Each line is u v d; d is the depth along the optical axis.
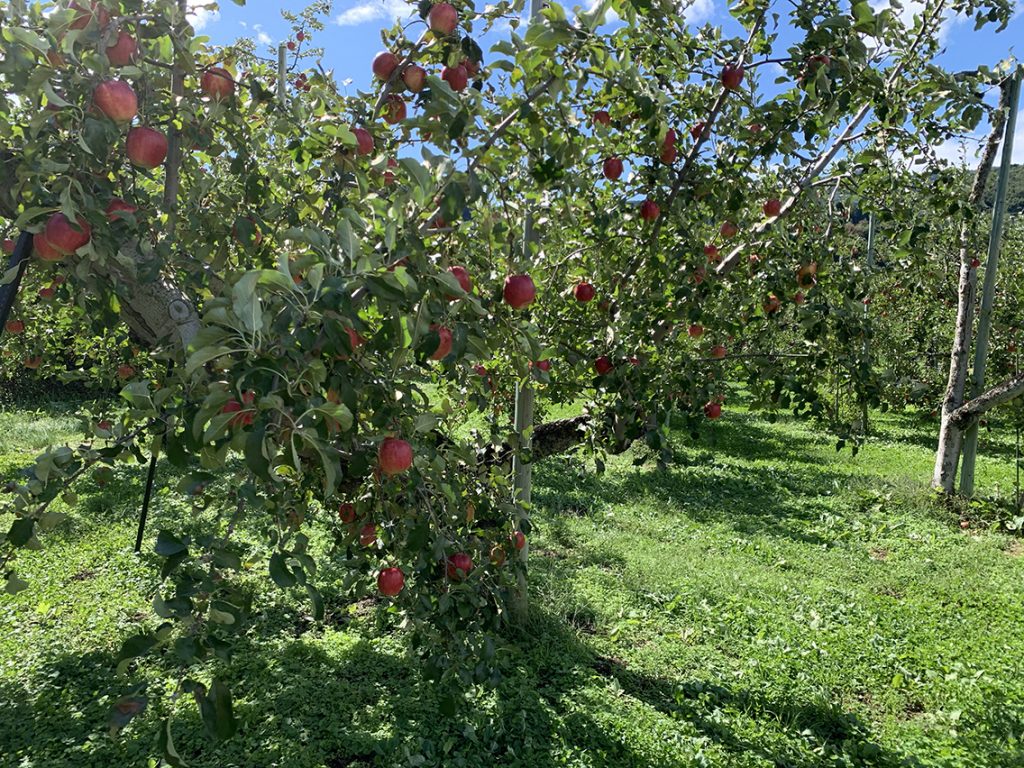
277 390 1.48
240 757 3.54
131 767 3.43
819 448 12.48
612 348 3.46
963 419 8.73
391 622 4.96
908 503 8.75
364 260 1.57
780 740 3.89
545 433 4.75
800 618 5.48
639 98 2.47
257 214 2.54
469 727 3.83
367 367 2.04
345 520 2.72
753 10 3.15
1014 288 10.90
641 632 5.21
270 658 4.48
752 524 7.98
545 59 2.36
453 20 2.24
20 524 1.90
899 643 5.09
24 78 1.71
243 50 2.90
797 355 3.73
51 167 1.72
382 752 3.62
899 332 11.13
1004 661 4.84
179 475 8.62
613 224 3.49
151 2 2.02
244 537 6.42
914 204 4.23
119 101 1.81
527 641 4.85
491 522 3.05
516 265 2.88
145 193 2.21
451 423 3.69
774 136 3.14
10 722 3.76
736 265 3.82
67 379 5.08
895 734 4.00
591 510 8.34
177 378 1.98
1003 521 8.08
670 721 3.99
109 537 6.49
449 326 1.94
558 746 3.75
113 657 4.43
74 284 2.26
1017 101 8.12
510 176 3.13
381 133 2.66
